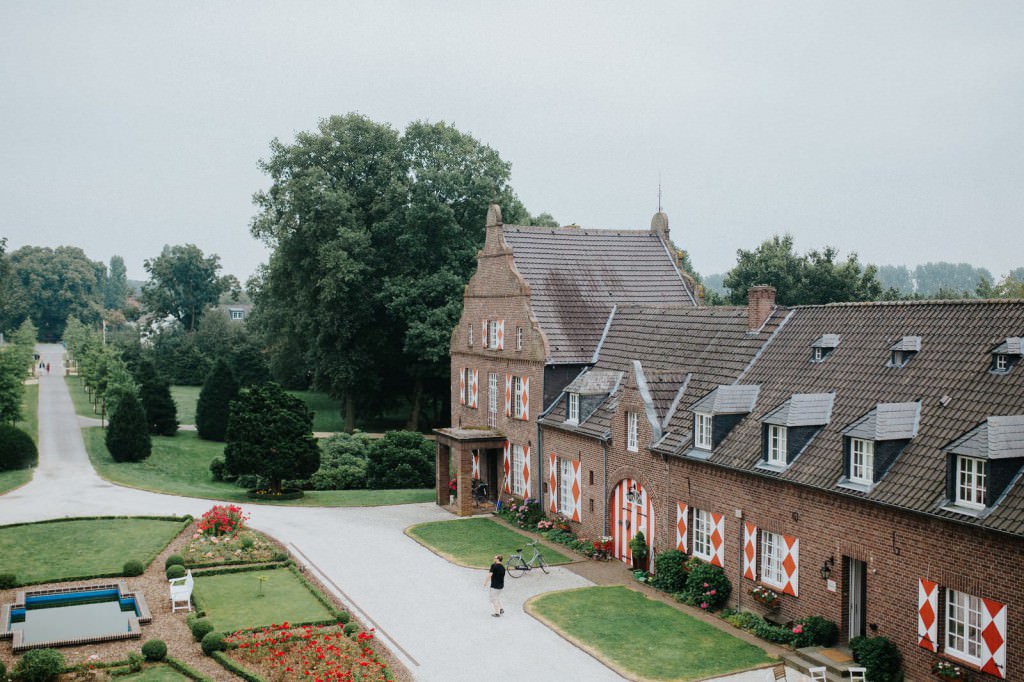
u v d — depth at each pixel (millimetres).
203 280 129125
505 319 40000
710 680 20656
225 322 111062
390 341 64688
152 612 25328
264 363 85938
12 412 58531
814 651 21438
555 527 35281
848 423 22906
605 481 32312
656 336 35250
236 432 43938
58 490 42906
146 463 51750
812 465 22719
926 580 19000
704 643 23094
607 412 33250
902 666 19719
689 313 34688
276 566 30266
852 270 65500
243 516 35281
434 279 59188
